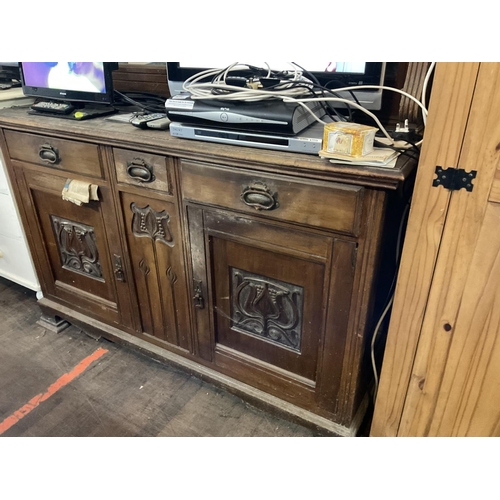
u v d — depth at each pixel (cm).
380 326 113
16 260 170
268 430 125
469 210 73
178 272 124
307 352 111
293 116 89
